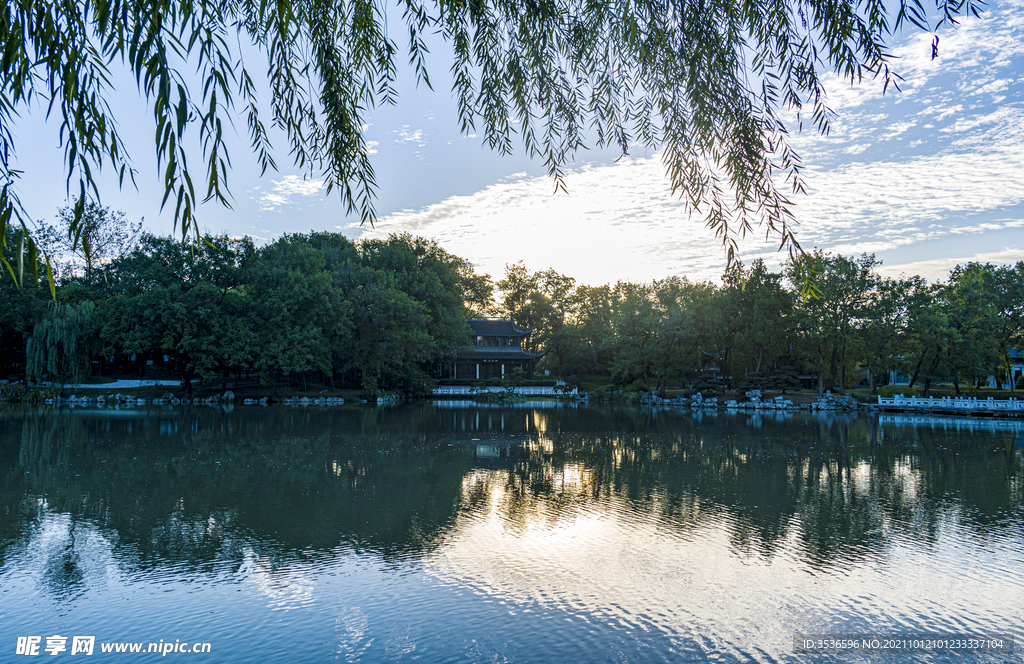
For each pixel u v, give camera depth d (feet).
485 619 34.50
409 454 89.30
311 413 154.10
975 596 37.73
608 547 46.50
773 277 197.36
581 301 335.67
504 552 45.29
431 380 229.86
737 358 211.20
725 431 124.26
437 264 252.01
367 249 241.14
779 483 70.44
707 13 13.46
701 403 193.47
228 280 179.83
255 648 31.04
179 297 164.96
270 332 177.06
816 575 41.11
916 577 40.73
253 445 95.20
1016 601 37.01
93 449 87.92
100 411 144.97
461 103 14.97
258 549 45.27
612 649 31.32
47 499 58.13
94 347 158.92
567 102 15.20
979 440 110.52
